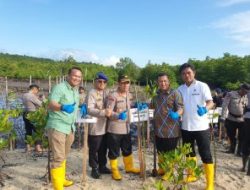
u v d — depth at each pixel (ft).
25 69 199.31
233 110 28.37
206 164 18.72
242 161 25.05
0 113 18.99
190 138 19.12
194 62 248.73
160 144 20.13
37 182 19.89
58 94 16.89
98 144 20.51
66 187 19.11
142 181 20.30
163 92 19.75
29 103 30.19
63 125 17.17
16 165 23.66
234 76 222.69
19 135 36.58
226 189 19.70
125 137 21.21
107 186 19.54
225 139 35.91
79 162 24.90
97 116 19.26
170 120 19.48
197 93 18.74
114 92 20.47
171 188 18.76
